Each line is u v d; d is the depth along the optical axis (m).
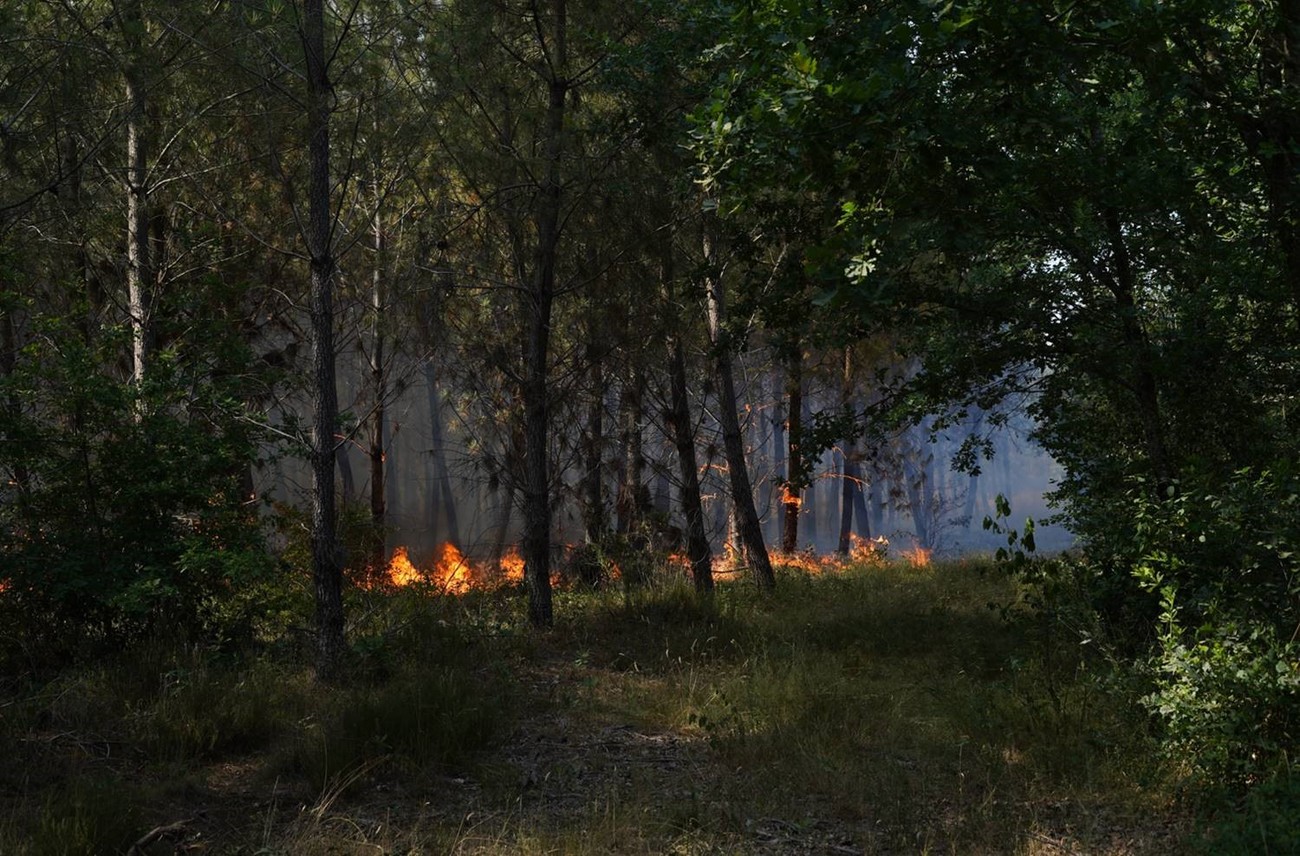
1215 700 5.92
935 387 9.62
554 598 13.36
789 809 6.20
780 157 6.24
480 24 10.70
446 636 10.37
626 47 11.31
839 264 6.18
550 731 7.95
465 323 13.64
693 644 10.20
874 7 6.07
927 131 5.90
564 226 11.88
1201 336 8.48
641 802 6.25
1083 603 7.75
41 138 10.73
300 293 15.76
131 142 12.44
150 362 11.13
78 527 9.05
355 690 8.42
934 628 11.40
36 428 8.97
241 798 6.38
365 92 9.88
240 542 9.38
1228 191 7.79
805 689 8.52
